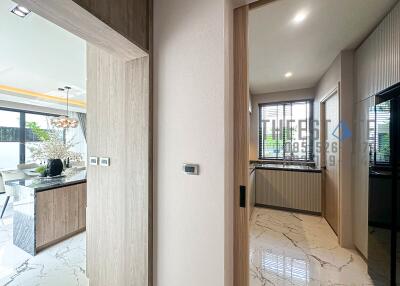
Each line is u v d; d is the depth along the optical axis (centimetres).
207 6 118
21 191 258
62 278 199
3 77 374
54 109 628
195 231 121
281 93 438
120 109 155
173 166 129
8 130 525
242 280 123
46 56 280
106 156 163
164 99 132
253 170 399
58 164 320
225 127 114
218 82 115
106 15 104
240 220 125
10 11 177
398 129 157
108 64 162
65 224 277
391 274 162
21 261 228
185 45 125
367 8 179
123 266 152
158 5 134
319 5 177
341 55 259
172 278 128
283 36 225
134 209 139
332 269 211
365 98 226
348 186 258
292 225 327
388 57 184
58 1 86
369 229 194
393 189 160
